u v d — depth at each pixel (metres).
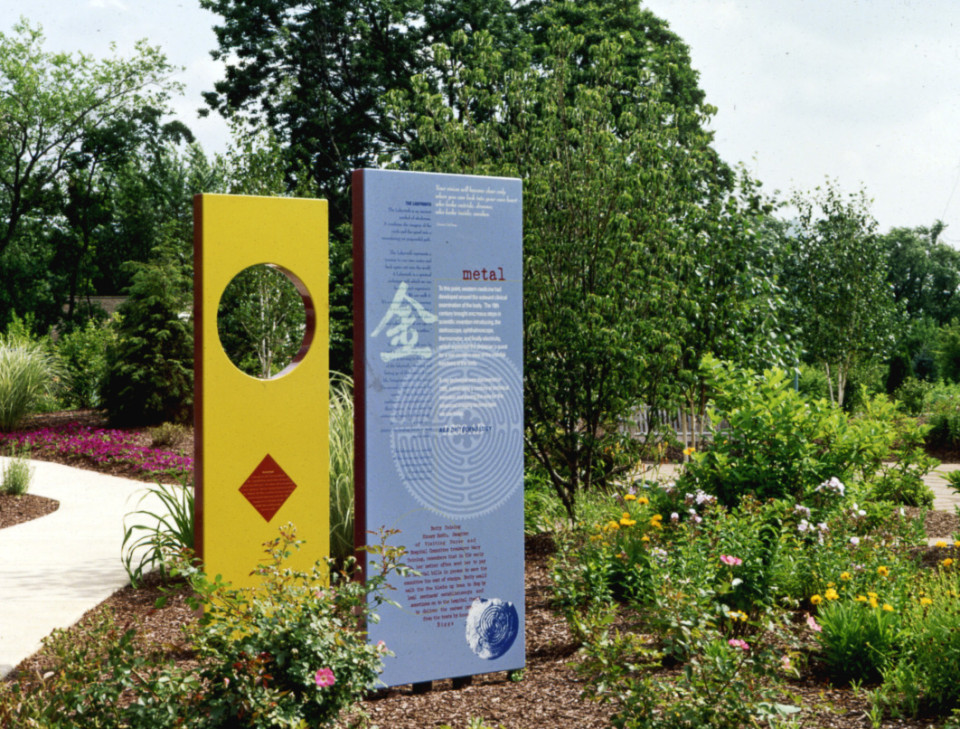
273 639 3.13
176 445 16.05
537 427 8.30
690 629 3.60
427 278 4.43
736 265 10.10
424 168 8.34
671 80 18.86
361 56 21.78
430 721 3.81
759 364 9.95
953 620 4.05
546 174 8.06
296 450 5.55
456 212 4.50
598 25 19.92
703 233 9.91
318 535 5.63
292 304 17.05
